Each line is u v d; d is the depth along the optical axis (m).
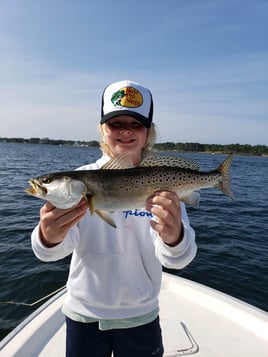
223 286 1.81
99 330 0.71
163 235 0.63
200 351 0.95
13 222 2.91
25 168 8.41
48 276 1.82
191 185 0.76
